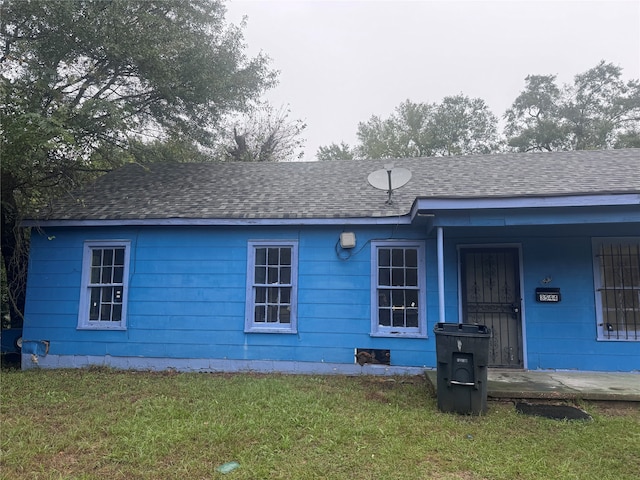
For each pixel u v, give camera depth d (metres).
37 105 8.34
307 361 8.00
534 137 30.12
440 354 5.48
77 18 9.03
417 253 8.03
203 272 8.44
